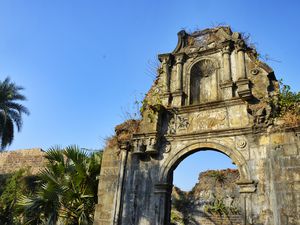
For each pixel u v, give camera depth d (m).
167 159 10.61
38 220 11.77
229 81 10.70
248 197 8.77
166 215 9.99
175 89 11.83
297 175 8.23
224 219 20.84
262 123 9.35
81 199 12.47
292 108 9.03
